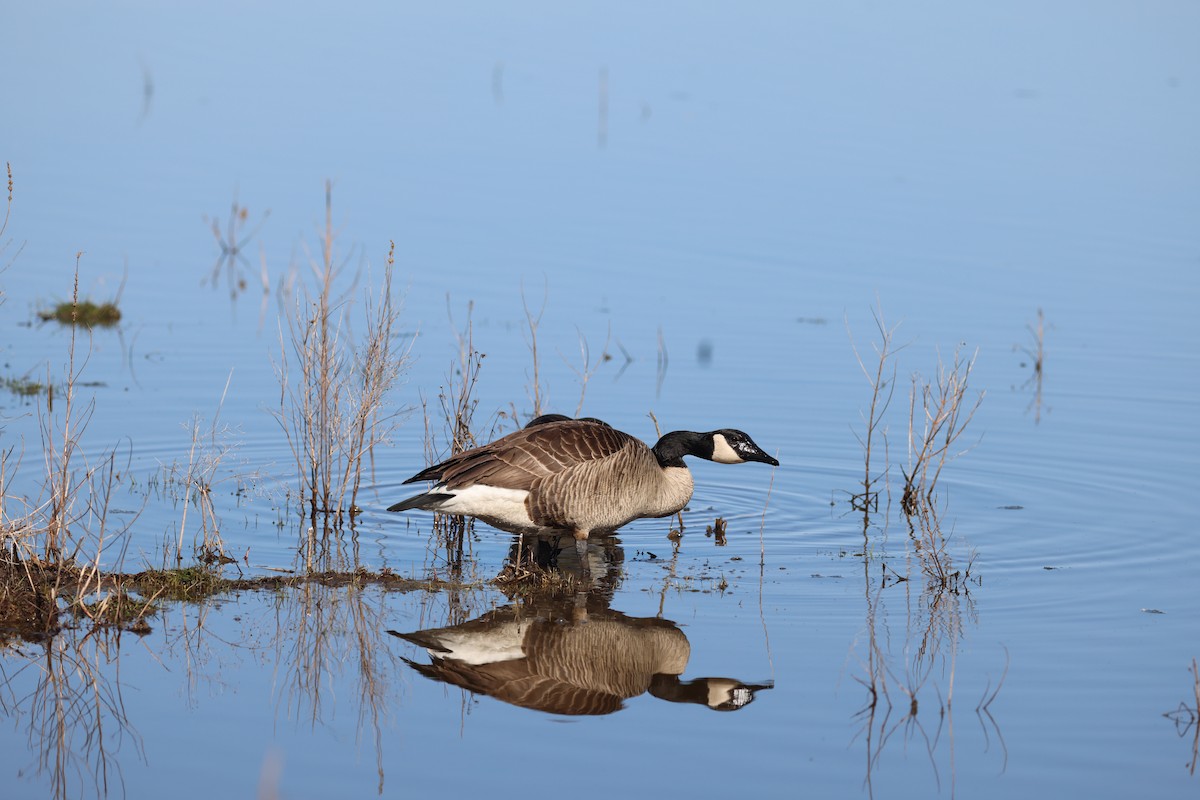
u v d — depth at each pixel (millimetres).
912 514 16594
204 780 9742
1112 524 15969
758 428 19688
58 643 12023
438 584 13953
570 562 14898
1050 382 21406
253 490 16797
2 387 19922
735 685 11562
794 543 15617
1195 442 18891
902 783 9859
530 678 11695
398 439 18938
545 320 23812
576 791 9656
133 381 20594
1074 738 10570
